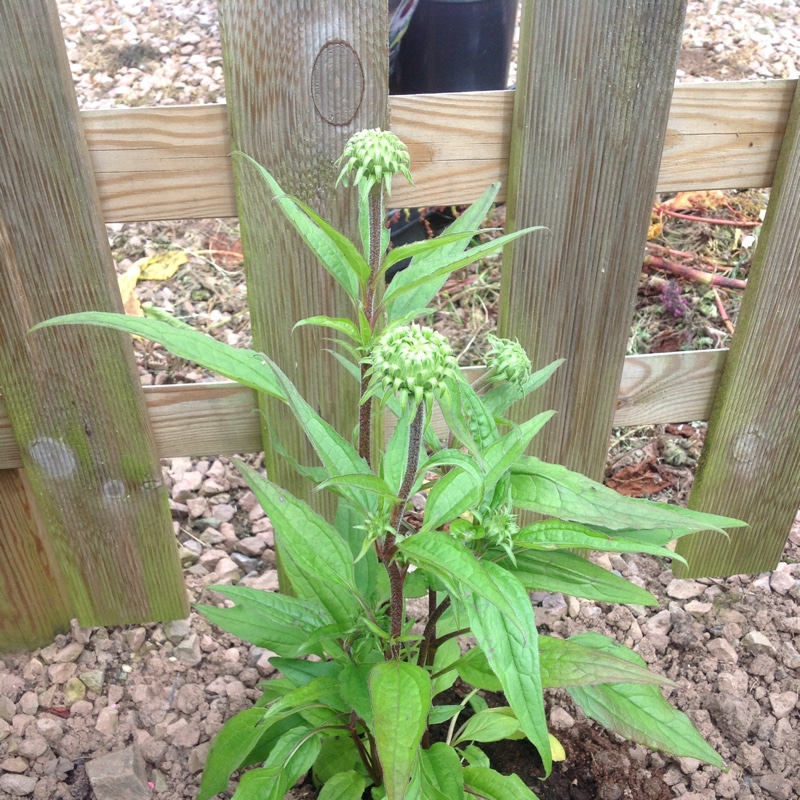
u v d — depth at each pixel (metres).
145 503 0.49
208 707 0.52
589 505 0.34
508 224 0.45
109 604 0.53
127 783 0.47
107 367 0.44
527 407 0.50
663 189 0.46
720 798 0.49
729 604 0.58
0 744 0.50
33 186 0.39
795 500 0.56
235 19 0.38
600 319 0.48
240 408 0.49
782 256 0.47
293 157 0.41
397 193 0.44
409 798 0.34
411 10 0.67
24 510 0.49
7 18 0.36
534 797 0.40
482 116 0.42
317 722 0.41
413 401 0.27
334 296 0.44
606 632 0.56
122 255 0.79
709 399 0.53
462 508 0.32
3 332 0.42
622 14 0.39
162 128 0.40
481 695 0.53
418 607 0.56
